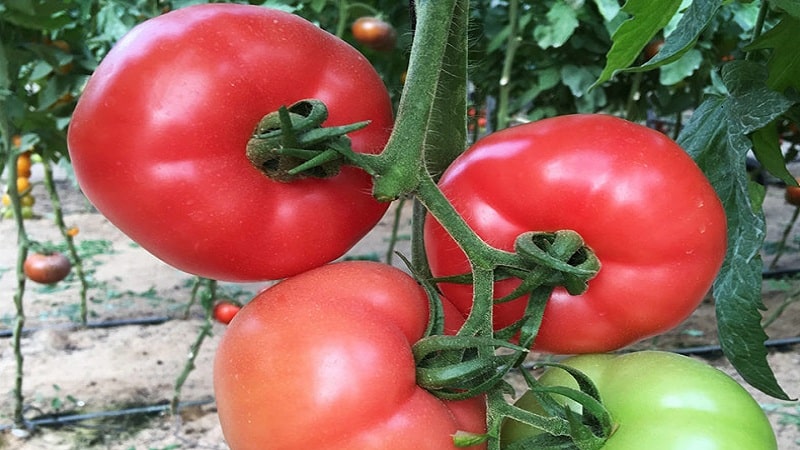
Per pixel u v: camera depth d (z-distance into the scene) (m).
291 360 0.19
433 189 0.20
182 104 0.20
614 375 0.23
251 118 0.21
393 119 0.24
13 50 0.84
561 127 0.22
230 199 0.21
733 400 0.22
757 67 0.27
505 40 1.19
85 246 1.64
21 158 1.50
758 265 0.25
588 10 1.16
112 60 0.21
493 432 0.19
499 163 0.22
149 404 1.00
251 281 0.22
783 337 1.14
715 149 0.27
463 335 0.19
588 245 0.22
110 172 0.20
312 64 0.22
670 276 0.22
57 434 0.93
